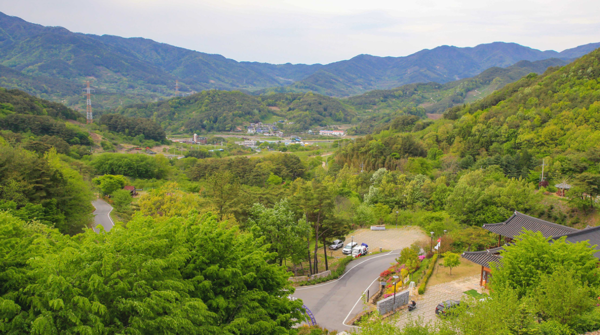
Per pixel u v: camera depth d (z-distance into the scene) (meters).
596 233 35.78
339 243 58.84
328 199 44.53
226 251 19.17
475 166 97.38
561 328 20.11
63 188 49.47
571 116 105.50
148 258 15.12
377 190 81.25
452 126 142.75
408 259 41.69
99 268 14.13
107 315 13.56
